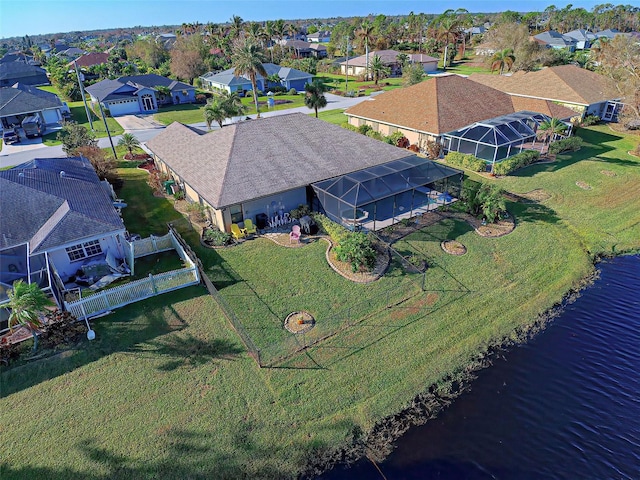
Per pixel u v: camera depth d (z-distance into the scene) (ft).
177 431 50.47
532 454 49.01
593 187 112.37
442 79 155.84
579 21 572.10
